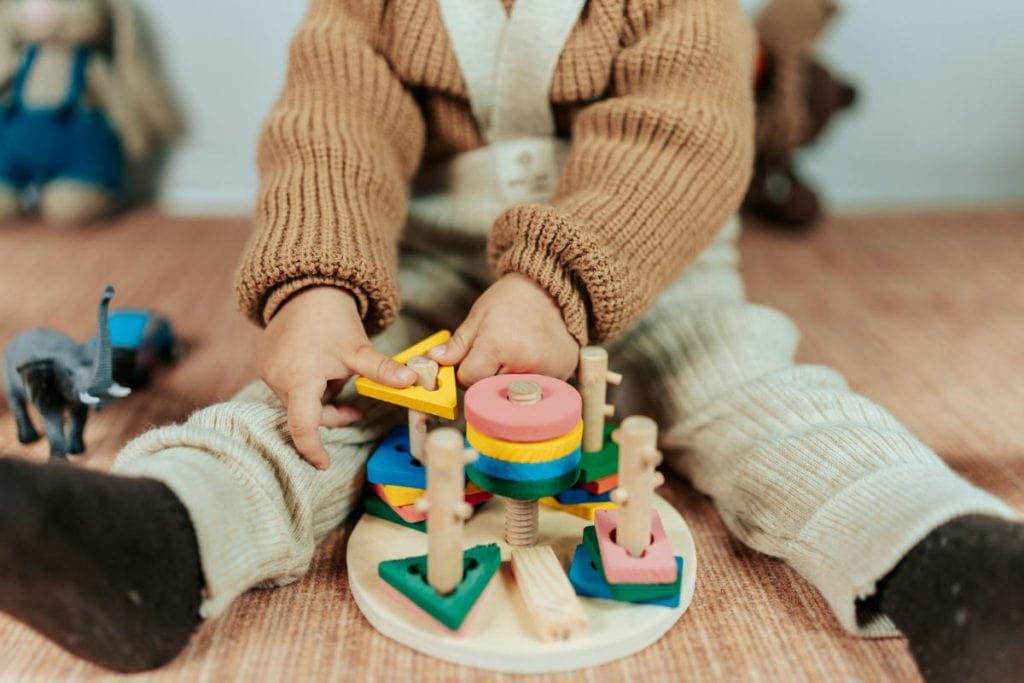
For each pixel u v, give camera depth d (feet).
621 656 1.77
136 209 4.54
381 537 2.02
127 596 1.59
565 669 1.74
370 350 1.96
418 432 1.97
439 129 2.56
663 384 2.34
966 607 1.56
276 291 2.05
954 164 4.61
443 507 1.68
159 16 4.35
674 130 2.19
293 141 2.29
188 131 4.56
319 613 1.89
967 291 3.53
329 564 2.04
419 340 2.45
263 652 1.79
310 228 2.08
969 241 4.09
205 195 4.62
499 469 1.75
